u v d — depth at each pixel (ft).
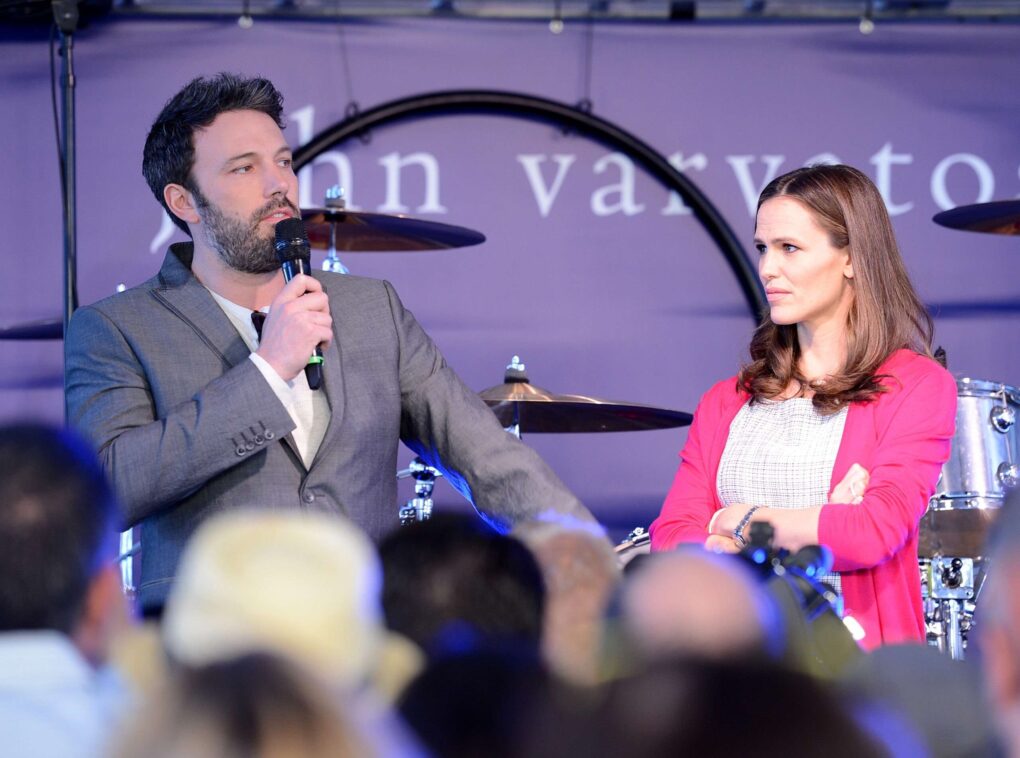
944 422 21.62
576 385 43.91
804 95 43.98
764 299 42.88
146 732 5.64
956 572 33.04
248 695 5.65
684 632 8.24
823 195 22.38
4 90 43.47
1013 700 8.10
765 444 22.47
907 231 43.60
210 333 21.07
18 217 43.29
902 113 43.80
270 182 21.43
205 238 21.57
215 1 43.86
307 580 8.14
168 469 19.16
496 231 44.27
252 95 21.90
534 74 44.16
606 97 44.11
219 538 8.34
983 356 43.34
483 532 10.78
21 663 9.37
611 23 44.19
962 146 43.68
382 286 22.58
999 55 43.80
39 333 39.45
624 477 43.78
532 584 10.73
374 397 21.13
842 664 14.83
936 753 9.43
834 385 22.00
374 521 20.85
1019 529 8.09
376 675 8.52
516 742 6.82
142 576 20.49
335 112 43.98
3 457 10.43
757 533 15.97
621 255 44.11
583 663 9.04
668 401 43.86
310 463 20.61
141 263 43.45
